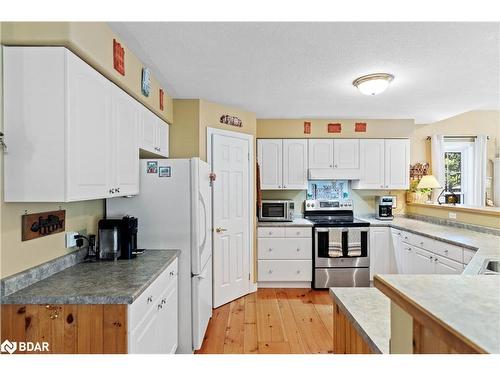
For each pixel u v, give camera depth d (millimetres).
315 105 3494
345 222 3893
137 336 1469
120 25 1727
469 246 2391
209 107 3311
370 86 2566
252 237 3748
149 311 1646
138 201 2363
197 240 2352
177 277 2324
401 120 4242
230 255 3443
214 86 2812
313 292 3744
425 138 4594
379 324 1062
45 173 1372
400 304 741
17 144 1367
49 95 1370
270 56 2170
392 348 814
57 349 1372
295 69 2410
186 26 1745
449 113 3906
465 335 535
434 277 891
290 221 4039
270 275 3850
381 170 4219
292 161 4199
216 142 3307
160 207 2367
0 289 1350
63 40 1358
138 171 2254
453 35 1860
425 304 673
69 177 1390
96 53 1584
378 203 4379
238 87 2848
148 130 2502
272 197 4496
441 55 2146
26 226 1501
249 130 3775
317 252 3801
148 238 2369
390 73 2486
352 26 1752
